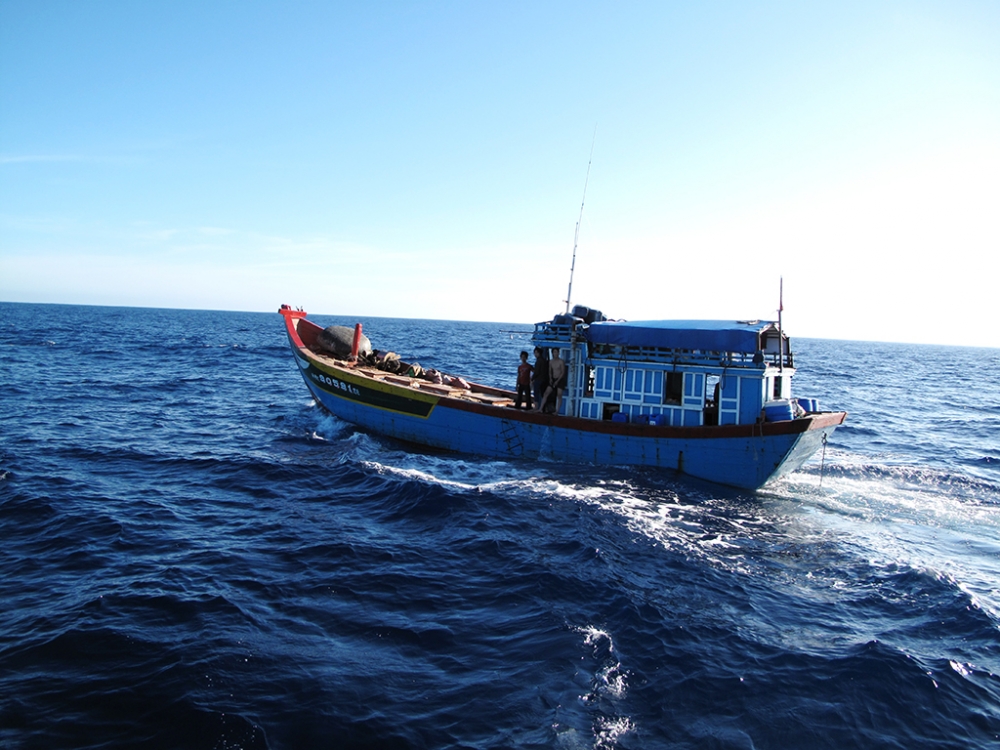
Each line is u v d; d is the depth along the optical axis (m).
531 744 5.73
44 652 6.87
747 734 6.05
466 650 7.29
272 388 30.77
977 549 11.35
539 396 16.55
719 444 14.18
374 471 14.58
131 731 5.69
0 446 16.20
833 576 9.88
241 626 7.61
